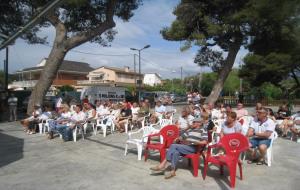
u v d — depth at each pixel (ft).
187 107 38.40
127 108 50.96
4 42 24.79
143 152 34.73
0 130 54.49
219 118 45.14
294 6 65.82
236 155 24.27
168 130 29.04
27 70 225.35
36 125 51.13
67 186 24.07
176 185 24.04
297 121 43.45
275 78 104.47
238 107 44.65
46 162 31.42
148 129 32.86
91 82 212.23
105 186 23.99
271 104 136.56
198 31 85.40
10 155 34.76
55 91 153.58
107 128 54.08
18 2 71.82
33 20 22.41
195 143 25.81
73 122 43.21
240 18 76.28
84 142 41.63
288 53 89.81
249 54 98.78
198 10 82.94
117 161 31.19
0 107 86.84
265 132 29.66
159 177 25.98
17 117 78.79
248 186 23.84
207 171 27.58
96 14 72.79
